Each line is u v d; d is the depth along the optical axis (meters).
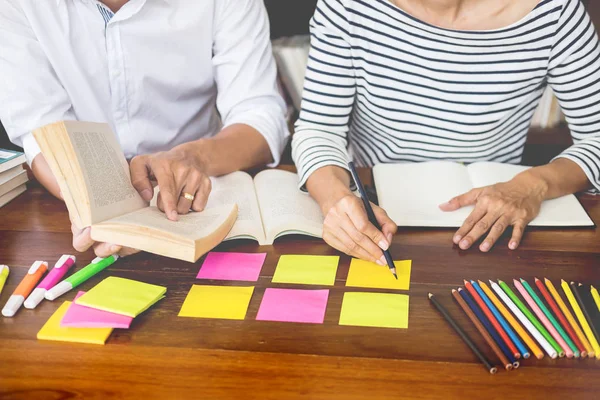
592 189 1.35
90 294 0.98
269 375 0.81
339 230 1.11
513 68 1.42
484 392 0.78
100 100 1.57
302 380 0.80
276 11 2.44
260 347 0.87
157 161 1.20
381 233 1.09
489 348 0.85
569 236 1.18
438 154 1.57
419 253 1.12
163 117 1.65
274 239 1.18
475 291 0.98
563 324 0.89
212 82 1.69
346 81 1.50
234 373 0.82
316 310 0.95
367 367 0.82
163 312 0.96
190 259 0.98
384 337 0.89
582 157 1.35
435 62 1.44
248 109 1.61
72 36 1.48
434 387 0.79
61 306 0.97
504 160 1.59
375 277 1.05
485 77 1.44
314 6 2.43
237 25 1.59
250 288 1.02
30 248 1.17
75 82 1.52
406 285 1.02
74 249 1.16
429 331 0.90
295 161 1.43
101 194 1.03
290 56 2.26
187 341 0.89
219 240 1.08
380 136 1.59
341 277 1.05
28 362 0.85
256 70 1.62
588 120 1.44
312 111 1.49
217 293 1.00
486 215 1.19
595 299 0.95
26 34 1.45
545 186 1.27
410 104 1.50
